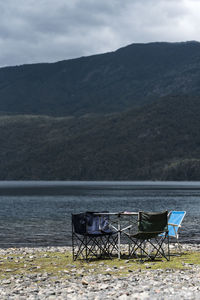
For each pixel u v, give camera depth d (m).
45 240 22.33
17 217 38.91
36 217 38.84
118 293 8.95
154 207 53.50
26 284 10.39
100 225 13.95
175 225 14.76
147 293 8.84
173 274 11.14
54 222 33.38
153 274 11.22
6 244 20.94
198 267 12.22
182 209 48.69
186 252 15.47
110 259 13.96
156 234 13.39
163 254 13.68
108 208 52.56
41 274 11.66
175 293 8.77
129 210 48.47
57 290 9.60
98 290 9.49
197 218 35.22
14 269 12.57
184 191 114.25
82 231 13.74
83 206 57.06
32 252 16.52
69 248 17.77
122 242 19.41
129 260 13.64
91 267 12.66
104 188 144.38
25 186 180.38
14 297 8.91
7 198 82.88
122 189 132.38
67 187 160.50
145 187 153.75
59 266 13.01
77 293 9.22
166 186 165.75
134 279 10.48
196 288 9.19
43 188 150.12
